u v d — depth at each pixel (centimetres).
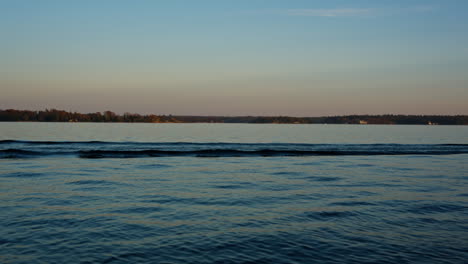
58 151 3412
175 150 3691
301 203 1369
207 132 9444
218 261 789
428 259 812
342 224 1088
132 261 779
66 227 1016
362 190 1666
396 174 2253
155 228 1024
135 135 7162
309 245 898
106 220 1094
